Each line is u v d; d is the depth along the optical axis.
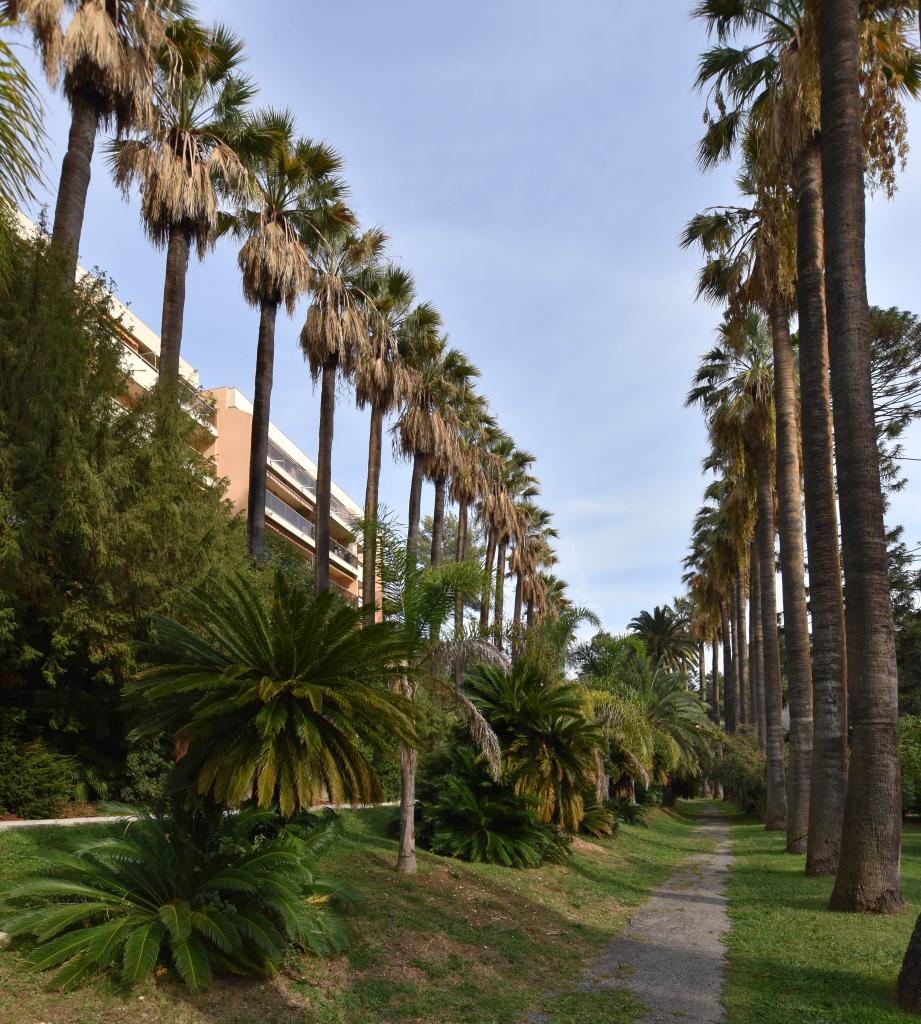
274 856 6.55
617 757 24.41
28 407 10.05
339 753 7.11
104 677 10.73
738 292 19.48
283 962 6.40
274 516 37.50
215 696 6.83
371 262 23.31
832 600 14.55
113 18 12.85
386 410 23.47
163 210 15.57
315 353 20.97
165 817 7.47
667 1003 6.42
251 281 19.09
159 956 5.95
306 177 19.94
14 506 9.55
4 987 5.11
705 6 15.34
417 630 11.26
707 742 38.53
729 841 24.03
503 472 41.78
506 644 16.09
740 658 47.19
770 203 16.73
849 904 10.42
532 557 51.81
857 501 10.91
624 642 26.59
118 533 10.37
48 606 10.23
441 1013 6.08
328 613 7.87
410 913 8.77
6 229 3.91
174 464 11.78
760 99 16.30
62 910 5.68
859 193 11.46
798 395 23.89
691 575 63.16
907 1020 5.64
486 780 13.84
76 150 12.66
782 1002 6.29
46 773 10.12
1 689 10.46
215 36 16.84
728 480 34.91
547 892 11.64
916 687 39.41
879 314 31.22
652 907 11.56
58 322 10.45
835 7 11.74
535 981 7.18
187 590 7.47
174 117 16.34
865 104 13.64
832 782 14.27
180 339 15.70
